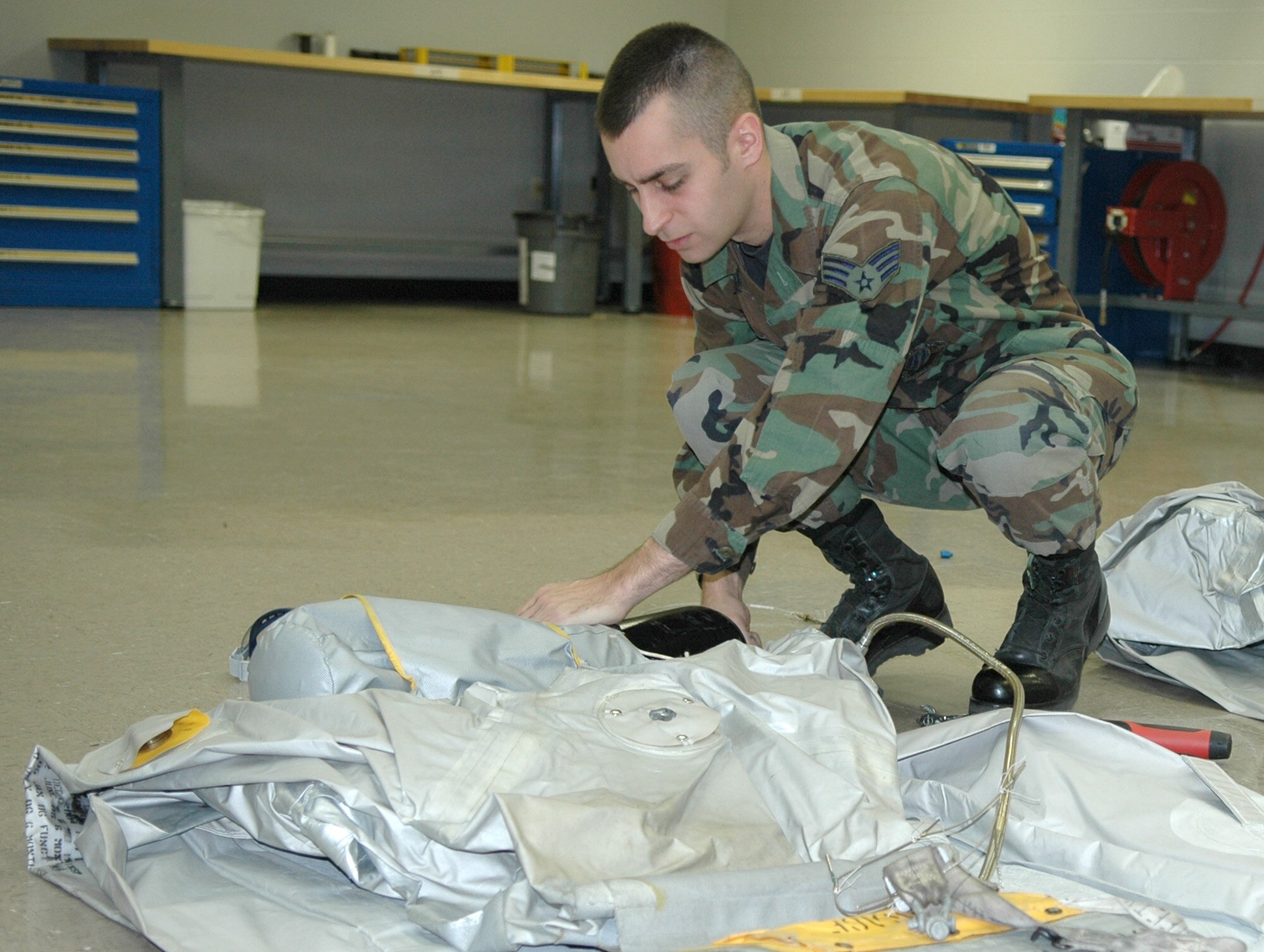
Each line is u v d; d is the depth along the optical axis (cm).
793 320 138
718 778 98
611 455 303
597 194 789
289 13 712
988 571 213
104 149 578
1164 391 460
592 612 123
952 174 136
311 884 95
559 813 86
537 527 230
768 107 756
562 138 780
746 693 106
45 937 91
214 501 240
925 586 158
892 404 150
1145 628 164
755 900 84
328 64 604
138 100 582
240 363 441
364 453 293
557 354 504
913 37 697
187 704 138
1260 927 91
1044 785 105
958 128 688
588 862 85
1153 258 529
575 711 102
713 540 123
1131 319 566
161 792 99
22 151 557
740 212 125
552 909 82
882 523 155
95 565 194
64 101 563
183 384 385
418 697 101
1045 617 144
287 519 228
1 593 177
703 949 79
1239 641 160
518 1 768
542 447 310
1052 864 100
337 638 107
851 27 731
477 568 200
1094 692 158
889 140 130
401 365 454
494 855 89
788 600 191
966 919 84
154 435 304
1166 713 150
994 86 658
